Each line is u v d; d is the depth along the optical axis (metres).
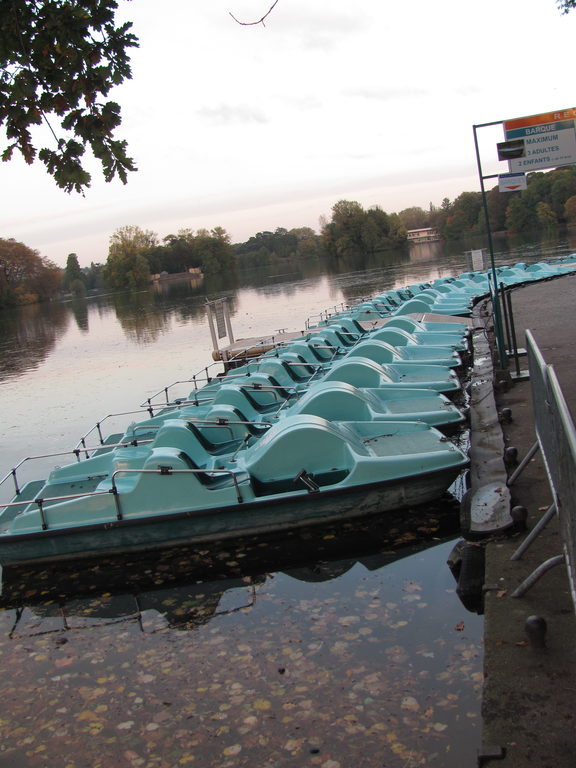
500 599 5.10
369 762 4.46
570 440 3.60
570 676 4.19
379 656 5.61
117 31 6.03
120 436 13.03
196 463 9.58
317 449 8.47
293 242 163.38
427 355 15.00
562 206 97.12
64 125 6.18
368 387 11.59
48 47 5.89
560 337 15.07
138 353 32.94
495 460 8.21
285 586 7.23
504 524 6.28
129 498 8.30
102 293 127.62
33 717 5.58
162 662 6.14
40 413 20.64
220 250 139.25
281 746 4.77
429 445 8.76
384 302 27.00
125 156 6.31
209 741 4.95
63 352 38.16
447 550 7.42
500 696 4.14
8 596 7.91
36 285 105.94
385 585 6.87
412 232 151.00
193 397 14.28
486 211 11.75
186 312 55.41
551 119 10.88
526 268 32.34
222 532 8.30
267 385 13.25
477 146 11.37
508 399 10.94
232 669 5.81
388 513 8.38
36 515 8.41
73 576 8.17
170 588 7.57
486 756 3.71
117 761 4.90
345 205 127.06
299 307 46.75
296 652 5.89
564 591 5.05
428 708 4.86
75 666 6.30
